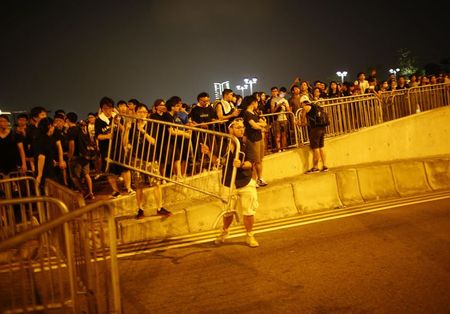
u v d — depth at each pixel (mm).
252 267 5910
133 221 7598
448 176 11172
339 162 11484
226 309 4676
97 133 8203
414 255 5973
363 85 14164
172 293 5180
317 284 5191
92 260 4605
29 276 3811
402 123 12539
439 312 4324
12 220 6250
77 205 4543
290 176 10461
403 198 10039
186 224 7934
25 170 8523
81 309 4402
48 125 8508
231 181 6785
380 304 4566
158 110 8352
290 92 12422
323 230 7512
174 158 8297
